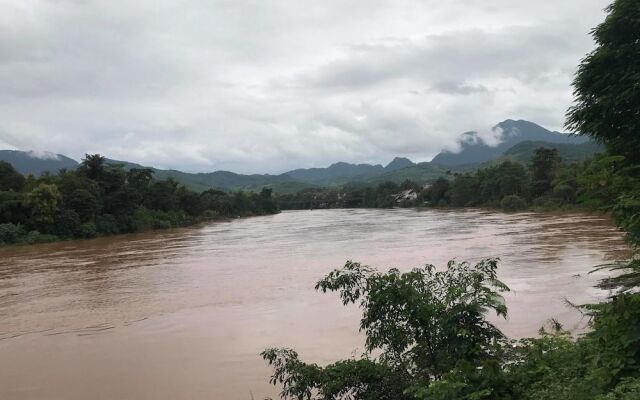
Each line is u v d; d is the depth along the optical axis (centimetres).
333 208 15750
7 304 2269
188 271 3114
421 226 6038
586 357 560
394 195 13938
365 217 9194
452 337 583
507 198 8175
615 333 518
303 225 7700
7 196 5819
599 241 3431
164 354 1481
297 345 1488
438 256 3234
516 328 1515
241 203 11738
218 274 2961
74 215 5972
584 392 485
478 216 7262
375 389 600
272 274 2880
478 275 639
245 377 1254
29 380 1305
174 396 1162
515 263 2730
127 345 1588
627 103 920
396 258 3238
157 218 7794
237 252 4125
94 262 3675
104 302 2253
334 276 691
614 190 567
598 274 2264
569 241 3544
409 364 619
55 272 3216
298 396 639
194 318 1905
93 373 1341
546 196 7856
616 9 977
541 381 546
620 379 485
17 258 4091
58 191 6012
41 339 1689
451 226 5725
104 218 6462
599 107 955
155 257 3906
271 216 11825
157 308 2098
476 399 493
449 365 575
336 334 1569
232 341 1576
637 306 510
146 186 8206
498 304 597
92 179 6950
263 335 1623
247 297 2247
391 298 623
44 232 5734
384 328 633
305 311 1908
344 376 611
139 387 1230
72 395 1195
